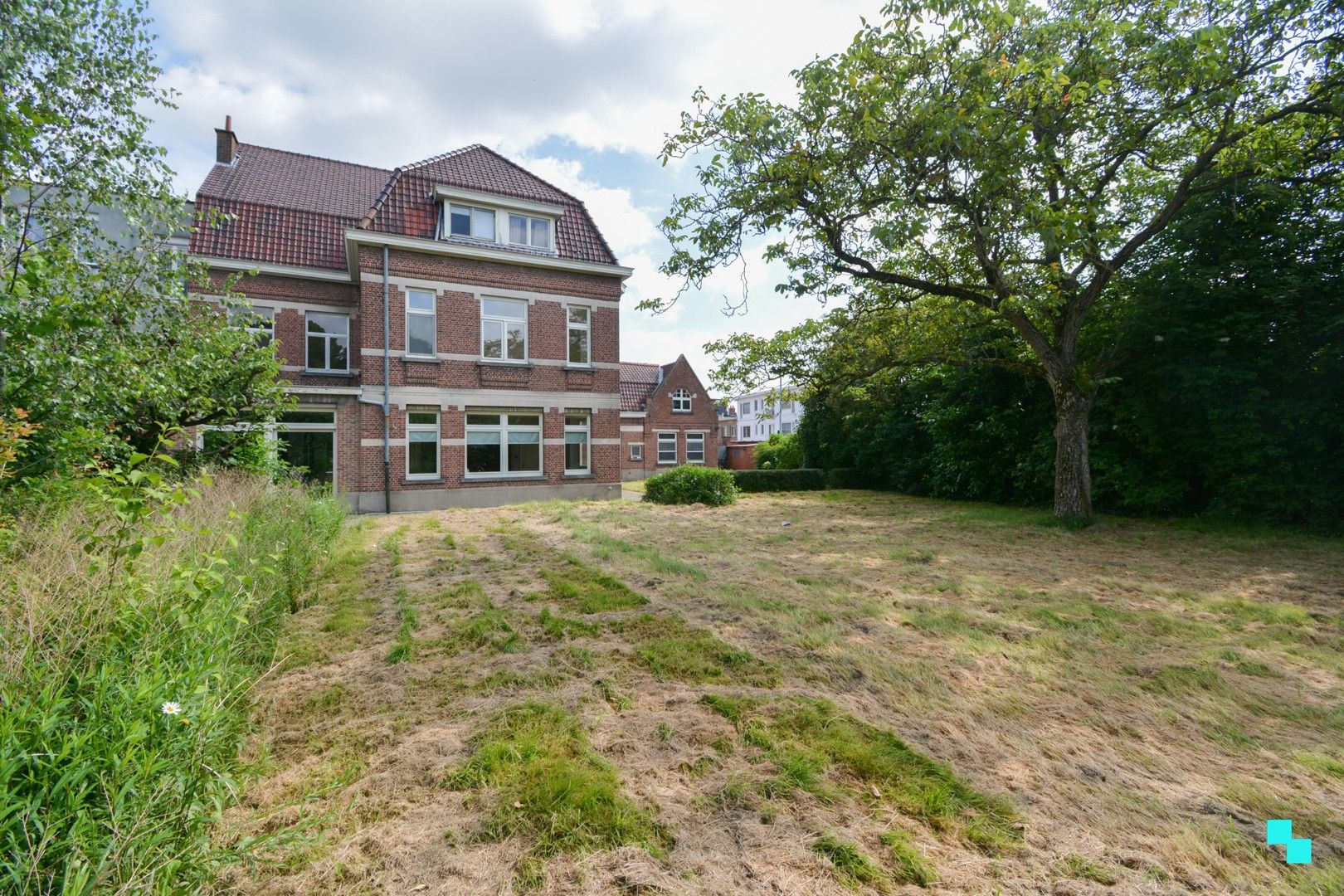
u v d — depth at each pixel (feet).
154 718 6.19
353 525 32.96
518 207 50.65
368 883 6.53
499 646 14.24
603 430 55.06
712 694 11.48
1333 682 12.21
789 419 163.94
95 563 7.84
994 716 10.71
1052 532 32.09
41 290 14.12
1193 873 6.75
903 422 61.57
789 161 27.25
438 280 47.98
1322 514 31.24
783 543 29.30
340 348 50.47
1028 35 27.50
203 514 13.38
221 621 9.01
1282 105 28.76
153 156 20.65
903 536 31.35
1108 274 31.78
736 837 7.33
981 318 37.96
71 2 18.34
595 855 6.98
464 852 7.07
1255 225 32.45
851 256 32.04
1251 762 9.24
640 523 36.52
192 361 21.56
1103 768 8.99
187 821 6.12
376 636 15.07
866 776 8.75
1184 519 35.35
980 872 6.77
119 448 16.57
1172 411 36.06
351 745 9.60
